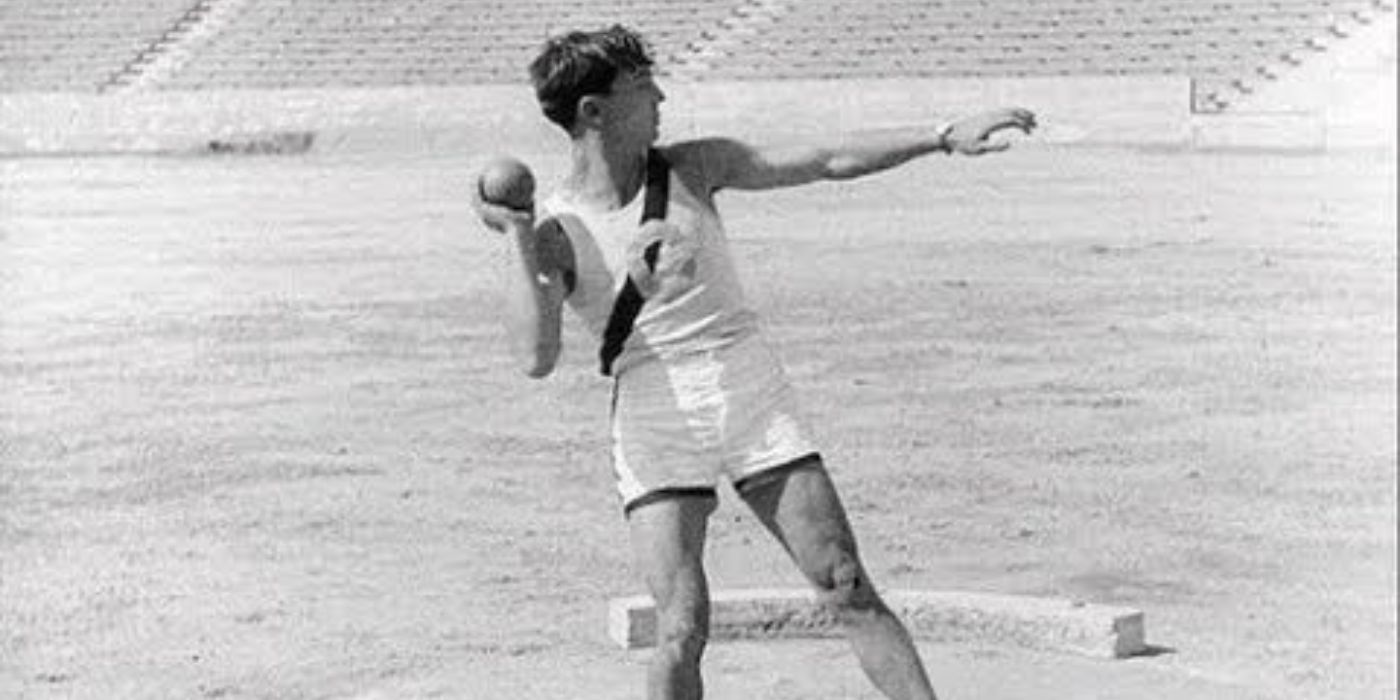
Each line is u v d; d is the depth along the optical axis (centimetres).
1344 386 2930
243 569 2019
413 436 2716
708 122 8338
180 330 3719
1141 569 1973
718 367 1234
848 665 1641
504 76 9700
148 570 2020
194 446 2664
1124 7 8775
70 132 9069
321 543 2133
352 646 1734
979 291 3916
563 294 1230
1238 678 1598
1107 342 3331
